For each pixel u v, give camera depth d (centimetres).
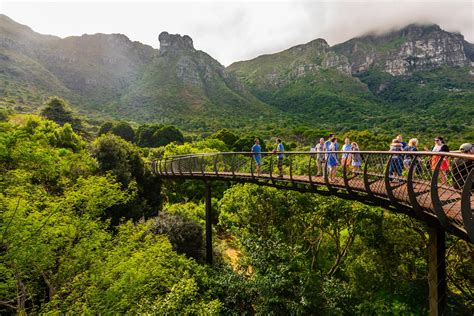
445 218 500
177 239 1680
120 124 6606
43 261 880
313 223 1616
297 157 1917
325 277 1312
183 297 1073
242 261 1412
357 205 1399
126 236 1153
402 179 721
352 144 1127
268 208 1664
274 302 1169
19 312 823
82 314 799
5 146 1209
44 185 1408
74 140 2222
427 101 18900
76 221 1005
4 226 827
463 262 1265
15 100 10175
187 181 3030
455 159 623
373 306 1297
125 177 1916
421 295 1246
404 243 1308
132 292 945
